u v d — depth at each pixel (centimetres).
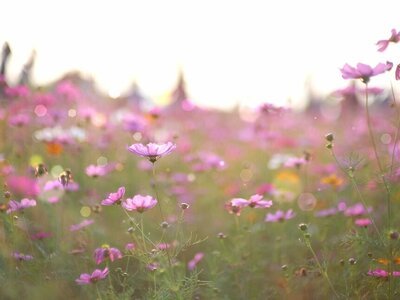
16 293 119
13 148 188
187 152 243
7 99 204
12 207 130
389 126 238
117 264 139
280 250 156
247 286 138
